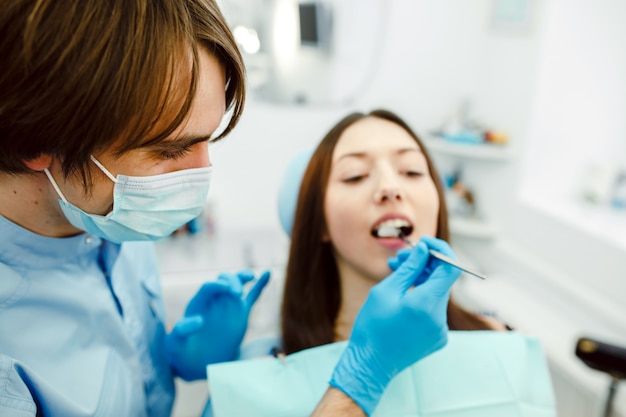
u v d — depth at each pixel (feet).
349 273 2.92
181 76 1.48
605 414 3.08
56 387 1.99
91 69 1.32
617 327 4.71
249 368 2.34
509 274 6.18
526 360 2.42
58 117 1.39
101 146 1.53
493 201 6.52
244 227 6.41
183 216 2.08
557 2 5.42
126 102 1.39
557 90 5.79
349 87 6.21
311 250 2.98
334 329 2.96
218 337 2.75
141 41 1.34
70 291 2.12
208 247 5.76
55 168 1.70
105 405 2.12
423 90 6.57
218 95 1.69
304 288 3.00
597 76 5.70
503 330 3.16
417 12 6.12
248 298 2.86
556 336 4.79
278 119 6.15
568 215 5.54
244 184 6.37
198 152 1.95
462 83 6.64
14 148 1.52
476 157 6.68
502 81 6.23
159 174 1.85
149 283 2.89
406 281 2.10
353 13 5.82
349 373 1.99
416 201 2.74
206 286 2.64
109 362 2.25
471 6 6.21
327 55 5.93
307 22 5.65
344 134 2.94
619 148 5.66
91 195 1.79
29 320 1.99
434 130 6.77
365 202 2.69
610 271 4.87
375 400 1.99
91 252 2.35
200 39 1.56
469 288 5.75
